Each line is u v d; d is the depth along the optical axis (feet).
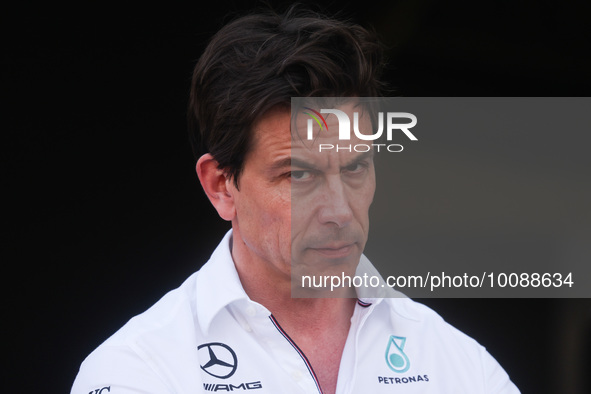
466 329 48.26
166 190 49.42
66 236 47.78
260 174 13.47
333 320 15.78
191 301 16.01
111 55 46.91
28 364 46.42
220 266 15.40
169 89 48.42
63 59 46.32
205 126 14.29
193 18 46.65
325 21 13.80
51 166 47.24
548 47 47.73
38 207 47.24
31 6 44.62
